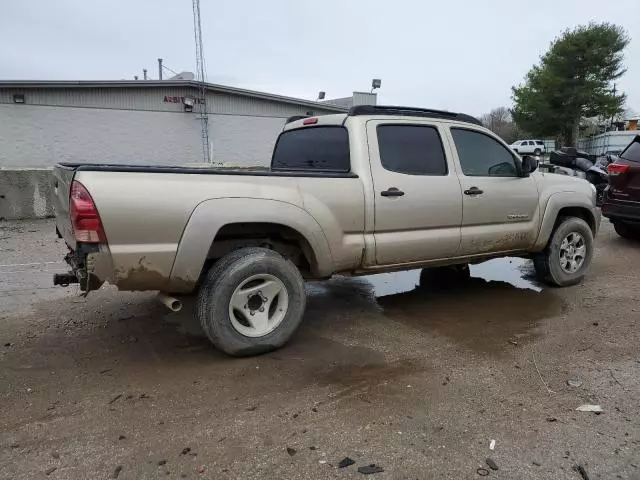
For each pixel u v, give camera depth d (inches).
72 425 113.0
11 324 178.5
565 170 574.9
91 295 213.9
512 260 290.4
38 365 144.9
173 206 132.6
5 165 738.8
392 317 189.8
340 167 174.4
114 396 126.3
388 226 171.3
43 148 759.7
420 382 134.6
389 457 101.7
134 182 129.5
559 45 1620.3
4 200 414.3
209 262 153.4
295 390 130.0
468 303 207.2
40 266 263.1
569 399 125.6
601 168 537.0
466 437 108.8
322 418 116.2
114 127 806.5
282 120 957.8
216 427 112.3
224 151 910.4
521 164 210.1
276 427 112.3
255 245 157.8
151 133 837.2
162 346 159.3
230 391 129.2
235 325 145.9
